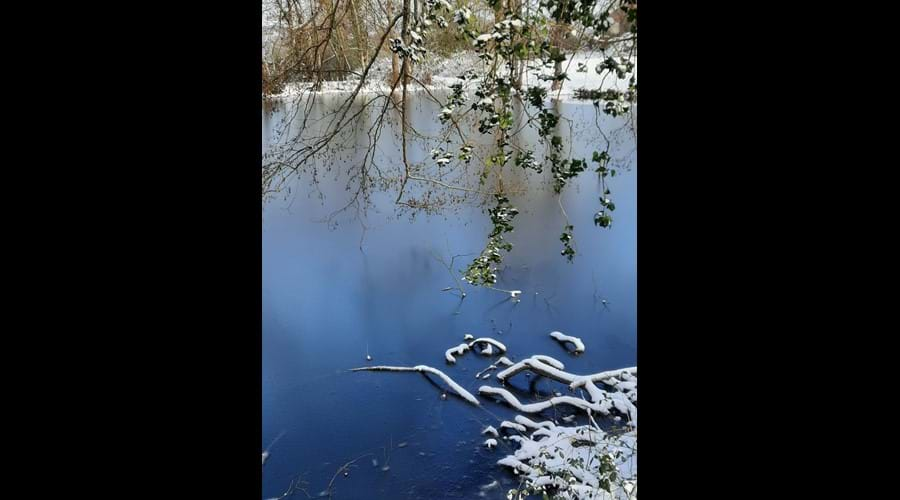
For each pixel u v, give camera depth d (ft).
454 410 13.15
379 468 11.70
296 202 15.90
